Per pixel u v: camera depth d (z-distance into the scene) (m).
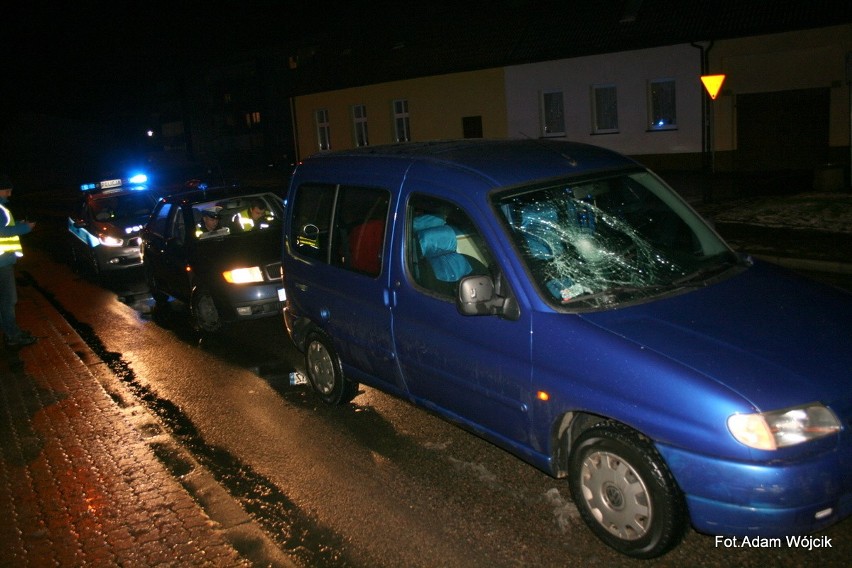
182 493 4.87
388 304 5.03
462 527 4.27
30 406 6.76
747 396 3.30
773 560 3.73
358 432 5.74
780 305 4.01
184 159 60.16
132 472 5.23
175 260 9.61
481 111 28.69
